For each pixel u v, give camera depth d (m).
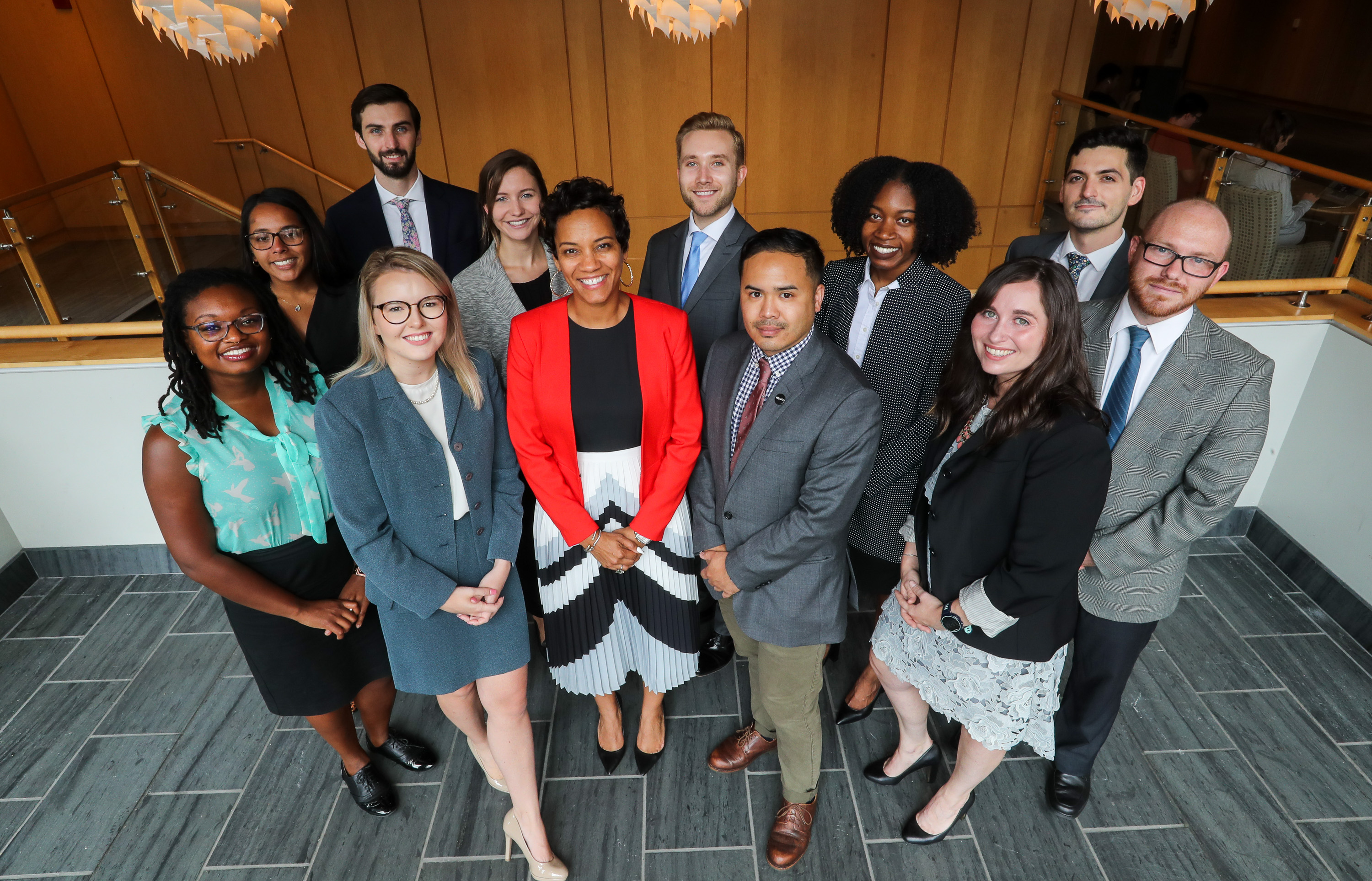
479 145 5.87
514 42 5.56
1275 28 12.70
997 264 6.44
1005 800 2.18
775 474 1.72
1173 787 2.20
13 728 2.50
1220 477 1.63
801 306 1.55
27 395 2.81
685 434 1.91
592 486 1.94
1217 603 2.88
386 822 2.17
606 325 1.80
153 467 1.60
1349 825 2.08
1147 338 1.70
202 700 2.59
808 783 1.96
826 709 2.50
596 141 5.88
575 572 2.00
